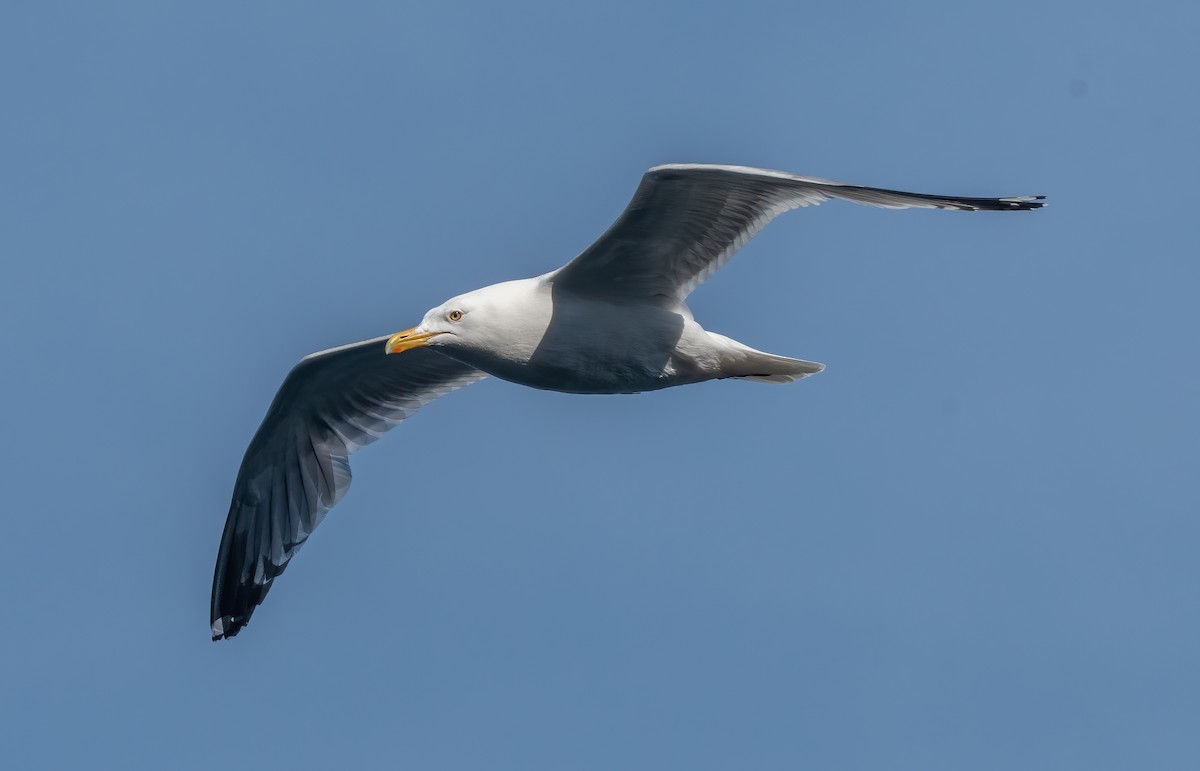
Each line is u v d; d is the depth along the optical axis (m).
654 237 14.24
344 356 16.39
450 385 17.23
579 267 14.43
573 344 14.62
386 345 15.04
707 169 13.36
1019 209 13.33
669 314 14.65
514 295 14.66
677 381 14.97
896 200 13.65
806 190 14.09
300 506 17.38
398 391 17.17
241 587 17.62
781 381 15.18
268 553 17.52
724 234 14.38
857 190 13.55
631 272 14.52
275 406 16.72
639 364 14.76
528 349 14.67
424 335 14.77
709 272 14.58
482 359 14.82
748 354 14.81
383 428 17.27
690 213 14.11
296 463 17.30
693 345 14.71
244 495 17.44
